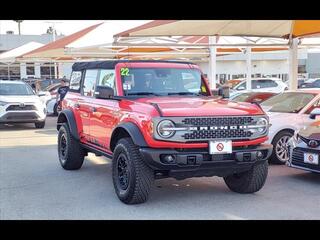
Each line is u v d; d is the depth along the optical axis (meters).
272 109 10.80
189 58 25.48
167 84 7.93
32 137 15.33
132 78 7.72
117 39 13.68
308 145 8.16
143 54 22.48
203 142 6.39
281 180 8.47
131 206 6.70
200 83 8.24
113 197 7.24
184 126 6.30
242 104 7.12
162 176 6.71
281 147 9.85
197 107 6.61
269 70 45.19
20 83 18.48
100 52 20.67
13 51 32.03
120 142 6.84
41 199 7.15
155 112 6.32
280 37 15.48
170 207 6.66
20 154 11.74
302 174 8.98
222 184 8.16
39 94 21.47
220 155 6.43
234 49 22.20
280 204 6.83
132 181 6.52
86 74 9.02
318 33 14.33
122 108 7.05
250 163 6.67
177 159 6.22
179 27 12.52
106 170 9.48
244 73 44.84
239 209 6.56
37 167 9.88
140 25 12.59
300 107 10.52
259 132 6.77
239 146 6.62
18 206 6.76
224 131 6.50
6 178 8.77
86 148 8.85
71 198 7.20
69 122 9.04
